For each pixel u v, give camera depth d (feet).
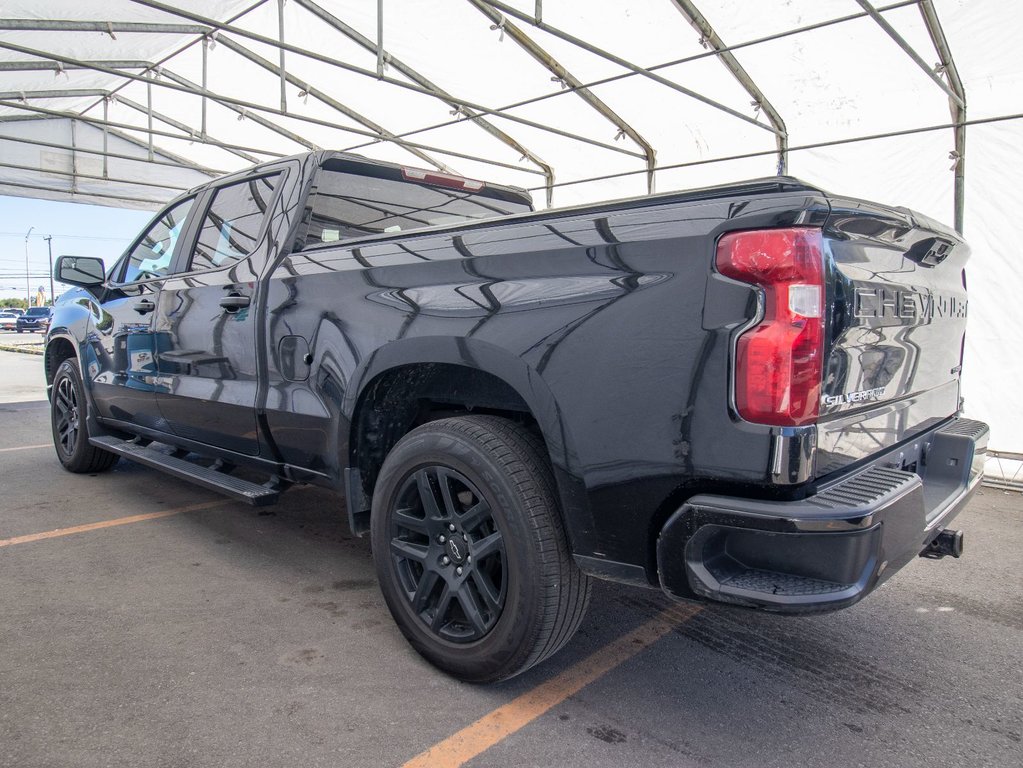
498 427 6.80
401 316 7.38
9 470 16.17
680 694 7.14
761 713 6.81
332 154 9.57
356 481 8.11
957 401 8.97
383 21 22.44
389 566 7.50
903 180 21.39
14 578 9.68
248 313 9.62
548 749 6.13
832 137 23.36
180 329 11.14
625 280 5.74
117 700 6.70
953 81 19.58
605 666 7.71
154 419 12.21
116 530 11.89
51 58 20.22
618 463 5.72
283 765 5.80
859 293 5.67
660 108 26.45
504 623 6.49
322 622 8.53
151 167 44.29
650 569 5.82
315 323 8.46
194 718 6.43
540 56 24.48
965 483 7.45
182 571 10.09
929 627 8.85
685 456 5.37
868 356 6.00
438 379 7.68
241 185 10.83
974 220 19.58
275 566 10.40
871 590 5.11
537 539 6.27
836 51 20.52
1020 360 18.61
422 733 6.31
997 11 17.07
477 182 11.51
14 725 6.25
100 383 13.67
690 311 5.37
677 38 21.62
